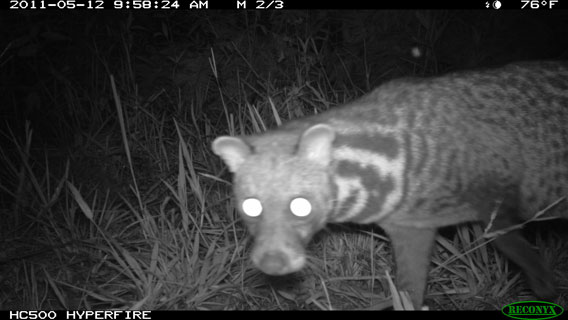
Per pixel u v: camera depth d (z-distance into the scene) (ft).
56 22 6.24
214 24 6.17
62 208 5.40
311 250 5.05
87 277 4.99
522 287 5.00
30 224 5.43
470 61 6.15
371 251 4.90
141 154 5.75
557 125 4.72
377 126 4.55
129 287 4.91
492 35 6.41
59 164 5.73
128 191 5.63
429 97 4.64
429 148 4.56
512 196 4.67
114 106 6.19
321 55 5.98
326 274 4.88
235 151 4.40
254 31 6.12
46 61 6.47
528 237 5.46
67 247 5.17
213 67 5.31
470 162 4.59
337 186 4.46
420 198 4.58
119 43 6.38
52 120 6.21
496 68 4.79
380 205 4.55
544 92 4.75
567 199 4.78
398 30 6.21
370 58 6.19
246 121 5.65
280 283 4.87
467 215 4.67
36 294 4.90
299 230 4.36
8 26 6.29
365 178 4.50
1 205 5.73
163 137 5.89
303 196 4.34
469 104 4.66
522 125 4.68
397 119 4.58
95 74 6.23
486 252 4.97
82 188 5.57
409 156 4.54
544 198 4.75
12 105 6.49
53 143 6.15
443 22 6.29
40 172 5.78
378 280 4.99
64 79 5.95
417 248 4.76
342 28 6.24
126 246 5.21
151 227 5.09
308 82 5.59
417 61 6.18
